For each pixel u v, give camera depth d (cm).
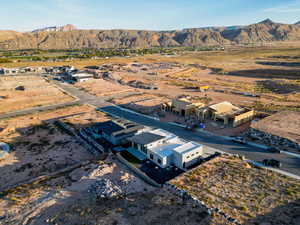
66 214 2155
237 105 6606
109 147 4056
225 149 3919
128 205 2284
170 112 6125
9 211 2317
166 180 3036
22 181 3127
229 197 2484
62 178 3019
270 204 2361
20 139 4478
